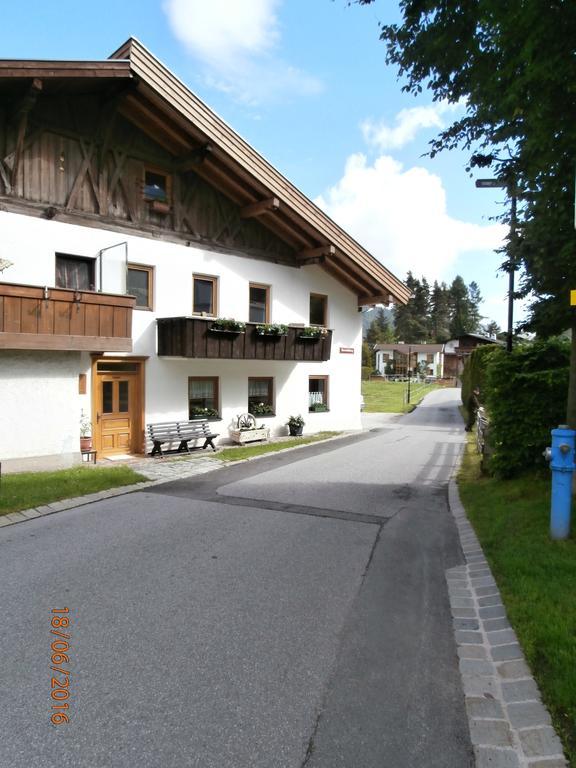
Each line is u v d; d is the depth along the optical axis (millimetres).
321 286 18672
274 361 17266
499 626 3689
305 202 15852
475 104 5840
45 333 9844
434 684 3080
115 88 12000
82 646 3529
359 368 20500
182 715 2807
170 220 14016
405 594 4418
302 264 17641
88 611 4066
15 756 2500
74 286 12078
